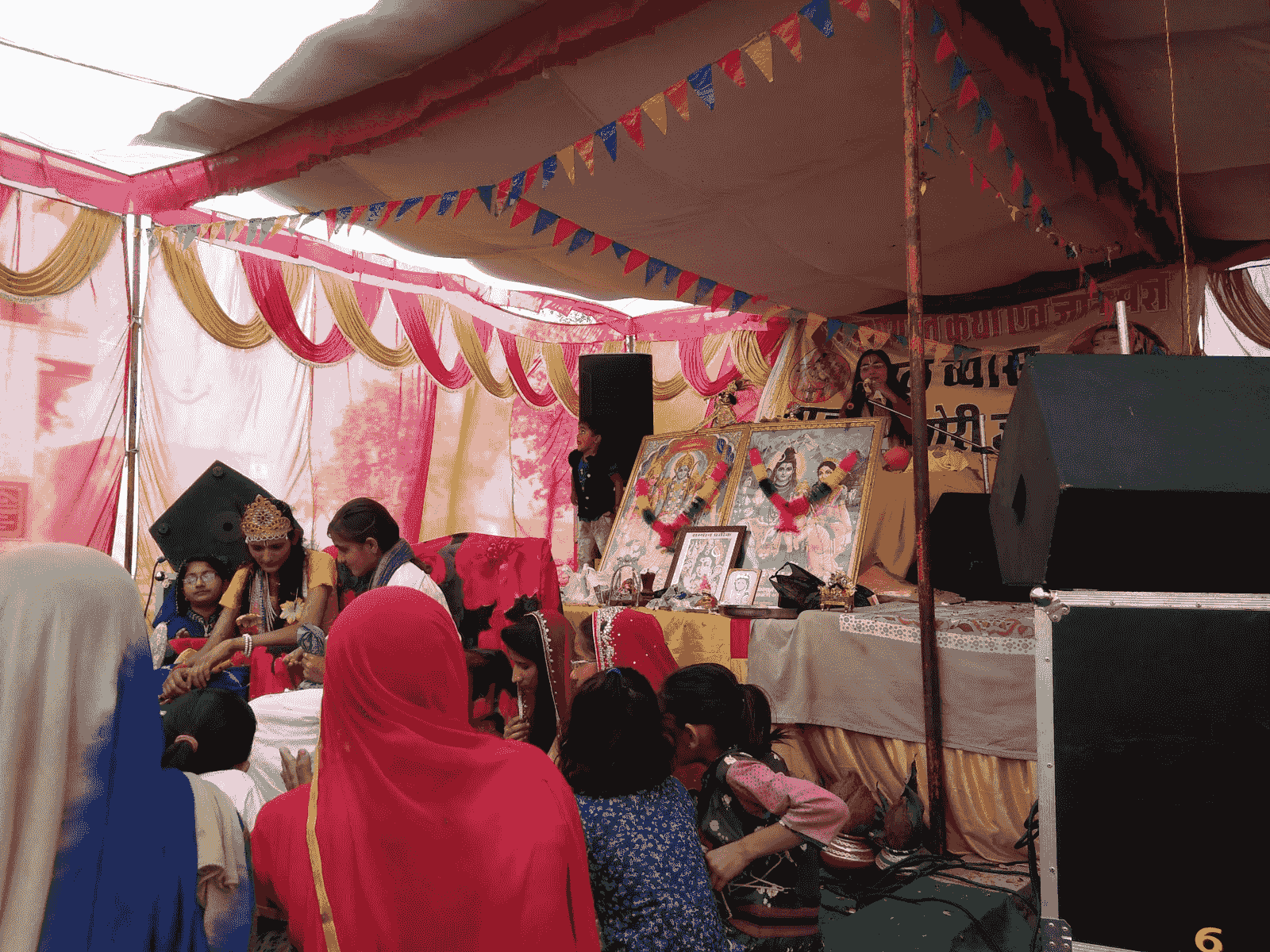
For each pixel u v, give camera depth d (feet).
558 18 13.15
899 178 18.76
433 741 4.38
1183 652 5.31
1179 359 5.89
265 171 17.44
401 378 28.35
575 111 15.70
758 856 6.43
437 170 18.25
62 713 3.41
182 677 9.89
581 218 21.11
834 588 13.75
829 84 14.96
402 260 27.17
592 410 25.11
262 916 4.47
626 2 12.62
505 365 31.94
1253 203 21.18
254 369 24.73
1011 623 11.23
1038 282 25.99
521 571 13.80
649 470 19.79
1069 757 5.46
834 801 6.48
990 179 18.94
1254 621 5.19
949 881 10.36
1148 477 5.10
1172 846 5.25
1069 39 14.65
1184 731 5.28
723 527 16.99
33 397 20.13
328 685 4.53
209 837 3.84
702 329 33.35
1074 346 25.73
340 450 26.71
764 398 31.40
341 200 20.26
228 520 11.68
